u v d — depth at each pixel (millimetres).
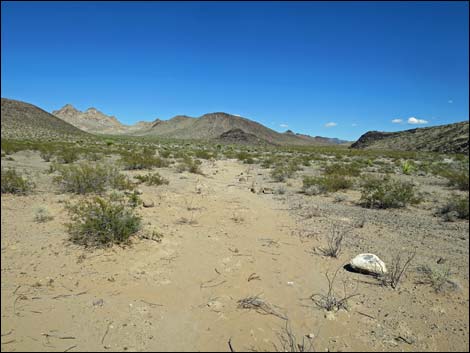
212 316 3758
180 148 47656
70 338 3309
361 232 7078
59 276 4547
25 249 5367
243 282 4598
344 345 3320
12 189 9234
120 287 4332
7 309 3730
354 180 14836
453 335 3516
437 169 23172
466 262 5457
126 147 40031
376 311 3938
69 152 20906
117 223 5812
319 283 4617
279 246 6059
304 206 9672
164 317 3723
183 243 6000
